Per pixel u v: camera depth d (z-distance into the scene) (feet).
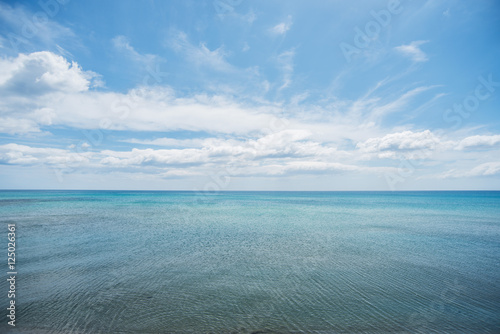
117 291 34.32
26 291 34.01
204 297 32.63
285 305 30.58
